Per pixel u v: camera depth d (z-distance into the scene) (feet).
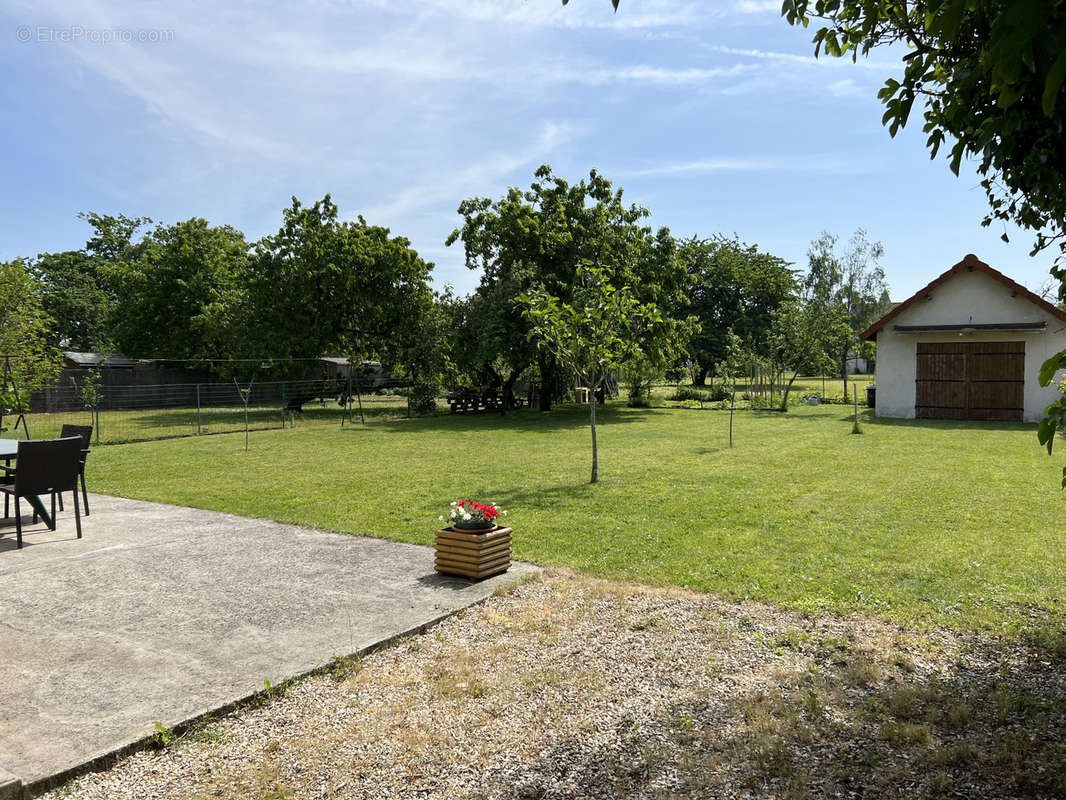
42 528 23.67
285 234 89.51
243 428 65.36
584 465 38.58
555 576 17.97
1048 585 16.35
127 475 36.32
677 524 23.56
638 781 8.82
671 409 85.20
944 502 26.32
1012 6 4.25
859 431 54.19
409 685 11.72
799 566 18.33
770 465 37.24
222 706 10.65
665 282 76.07
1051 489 28.66
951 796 8.38
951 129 8.64
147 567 18.80
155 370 115.75
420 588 16.93
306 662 12.43
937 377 65.87
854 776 8.85
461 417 77.51
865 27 9.70
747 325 147.02
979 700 10.89
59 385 97.09
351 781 8.86
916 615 14.65
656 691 11.44
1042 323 59.31
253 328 89.25
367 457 43.21
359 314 92.63
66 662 12.42
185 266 123.03
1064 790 8.42
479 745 9.76
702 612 15.12
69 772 8.84
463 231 83.10
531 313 35.12
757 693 11.28
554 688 11.58
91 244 175.32
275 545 21.30
